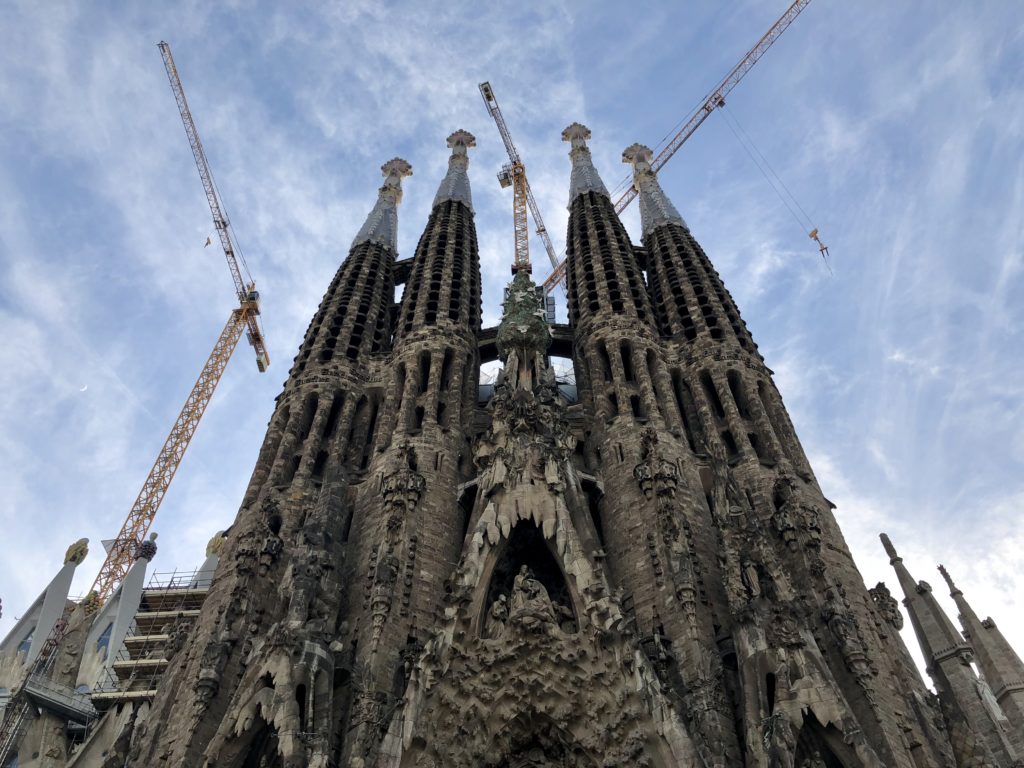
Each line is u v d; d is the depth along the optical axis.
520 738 36.00
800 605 37.31
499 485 42.94
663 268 67.69
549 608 38.16
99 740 58.91
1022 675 51.97
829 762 33.31
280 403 56.03
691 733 33.59
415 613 41.66
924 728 37.09
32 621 81.75
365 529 46.97
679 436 51.44
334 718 36.88
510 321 55.16
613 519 47.38
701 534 45.16
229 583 42.72
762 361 57.56
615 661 35.75
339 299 65.62
